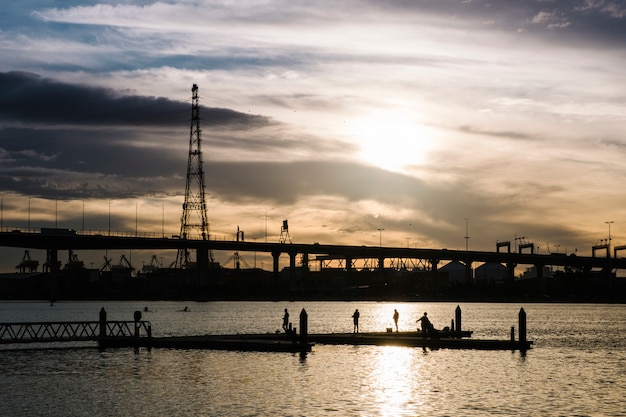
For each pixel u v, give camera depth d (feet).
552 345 345.92
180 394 203.62
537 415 180.55
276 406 188.24
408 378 230.48
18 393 206.59
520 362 270.05
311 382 221.66
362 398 198.59
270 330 487.61
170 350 301.84
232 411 182.80
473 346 313.73
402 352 297.12
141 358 276.21
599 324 557.74
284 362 264.31
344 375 234.58
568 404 193.36
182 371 242.78
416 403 192.85
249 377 230.48
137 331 316.40
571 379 232.32
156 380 225.76
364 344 327.67
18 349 308.40
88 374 237.86
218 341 306.35
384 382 222.69
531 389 214.07
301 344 297.74
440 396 202.18
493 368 253.85
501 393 207.51
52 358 277.44
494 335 422.41
